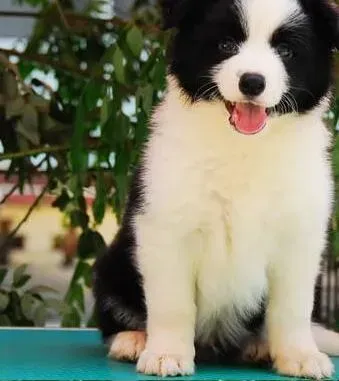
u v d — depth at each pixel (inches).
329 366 42.8
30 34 68.0
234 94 41.3
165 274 42.7
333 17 43.4
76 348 48.5
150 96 54.2
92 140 63.0
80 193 63.2
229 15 42.4
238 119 41.9
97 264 50.5
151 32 58.9
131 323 47.6
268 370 44.1
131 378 40.7
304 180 42.9
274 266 43.8
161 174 43.0
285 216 42.9
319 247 43.5
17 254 77.4
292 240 43.2
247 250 43.2
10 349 48.2
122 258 47.1
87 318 66.9
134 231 44.3
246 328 46.3
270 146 42.6
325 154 44.7
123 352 44.8
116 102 57.8
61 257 77.2
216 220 42.9
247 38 42.3
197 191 42.6
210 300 44.4
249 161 42.6
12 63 63.7
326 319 63.7
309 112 43.4
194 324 43.8
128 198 47.0
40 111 63.1
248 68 41.1
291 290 43.6
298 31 42.6
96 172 63.9
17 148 64.4
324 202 43.4
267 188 42.7
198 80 42.8
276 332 44.0
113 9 66.6
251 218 42.9
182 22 43.7
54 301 64.7
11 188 72.9
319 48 43.6
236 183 42.7
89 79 60.2
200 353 47.1
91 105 58.4
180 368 41.8
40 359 45.3
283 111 42.5
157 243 42.8
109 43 65.5
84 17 64.6
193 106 43.1
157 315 42.9
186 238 42.9
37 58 65.1
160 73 54.3
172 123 43.7
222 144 42.6
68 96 66.3
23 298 63.9
